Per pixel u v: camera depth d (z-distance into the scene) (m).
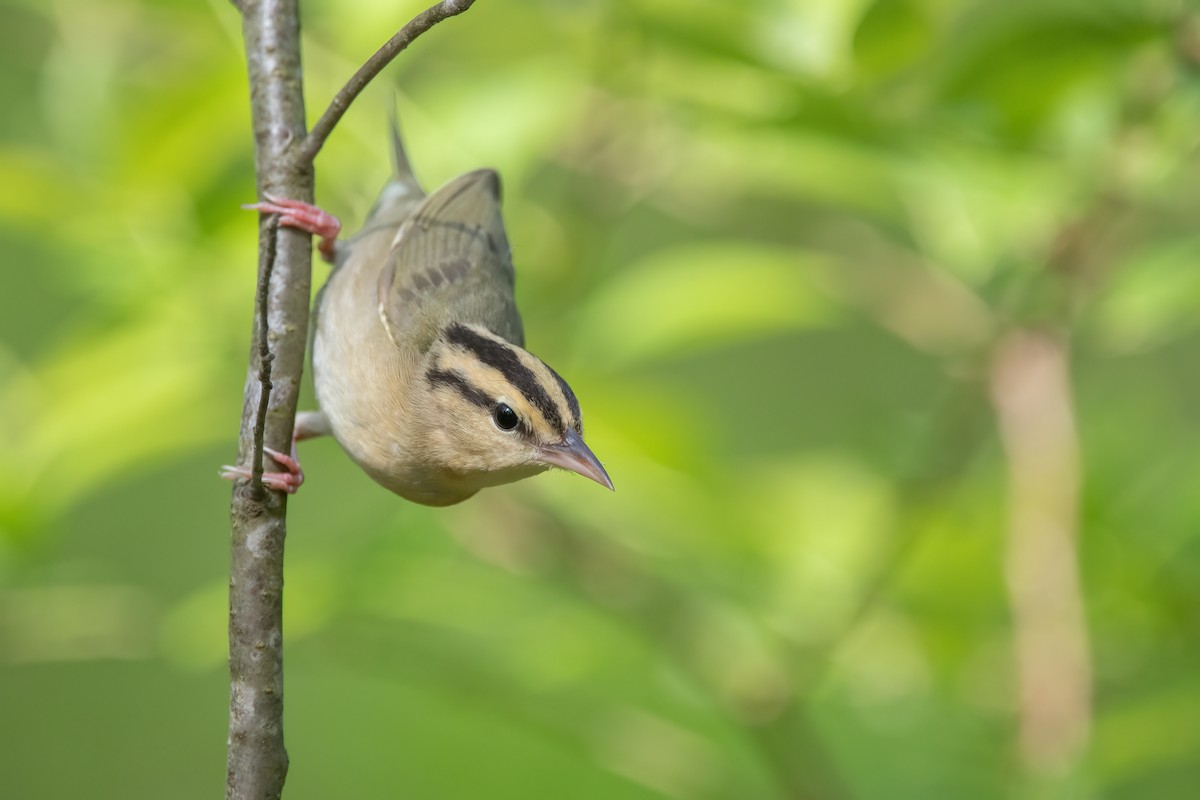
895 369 18.95
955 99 10.54
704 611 12.26
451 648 12.23
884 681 12.25
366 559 11.91
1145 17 10.16
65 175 11.25
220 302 11.41
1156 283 11.49
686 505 12.06
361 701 15.83
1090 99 10.90
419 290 10.53
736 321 12.43
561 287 12.58
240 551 7.92
